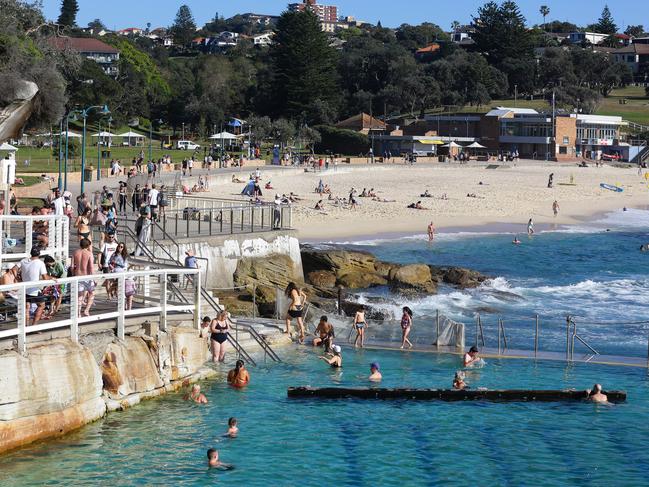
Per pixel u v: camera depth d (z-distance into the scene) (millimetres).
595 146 168625
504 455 20719
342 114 196875
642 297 46594
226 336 27750
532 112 165750
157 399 23094
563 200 100688
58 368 19500
